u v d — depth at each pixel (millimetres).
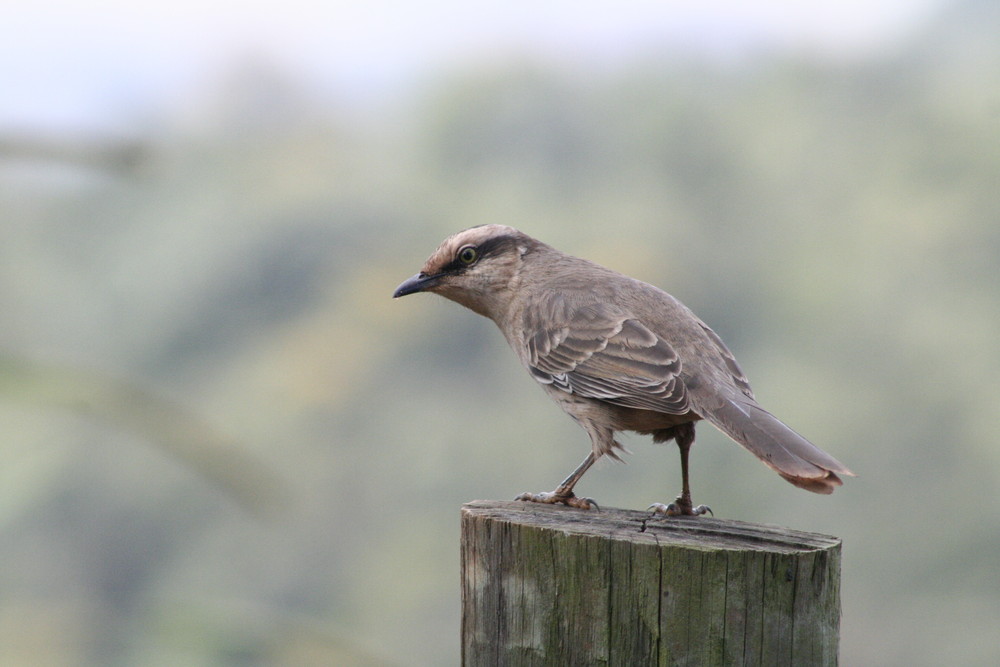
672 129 23750
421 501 20250
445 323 21641
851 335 20125
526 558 3959
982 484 18000
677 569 3725
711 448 17281
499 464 19984
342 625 18609
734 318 21797
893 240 20812
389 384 21188
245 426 20578
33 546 16781
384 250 23047
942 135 20938
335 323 21859
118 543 17750
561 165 24344
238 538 18969
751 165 23156
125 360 21281
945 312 19750
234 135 23469
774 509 17156
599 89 25078
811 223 22016
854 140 22781
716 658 3703
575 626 3861
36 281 19453
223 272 22359
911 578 17859
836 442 18797
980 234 20078
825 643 3758
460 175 24328
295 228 23047
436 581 19469
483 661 4070
